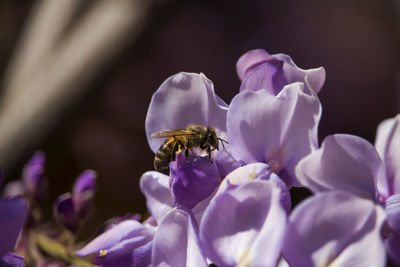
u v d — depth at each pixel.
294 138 0.26
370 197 0.25
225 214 0.25
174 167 0.27
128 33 0.45
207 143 0.27
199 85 0.28
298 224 0.24
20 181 0.40
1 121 0.44
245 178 0.25
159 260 0.26
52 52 0.47
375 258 0.23
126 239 0.28
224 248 0.24
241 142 0.26
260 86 0.27
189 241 0.26
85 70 0.45
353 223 0.24
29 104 0.44
